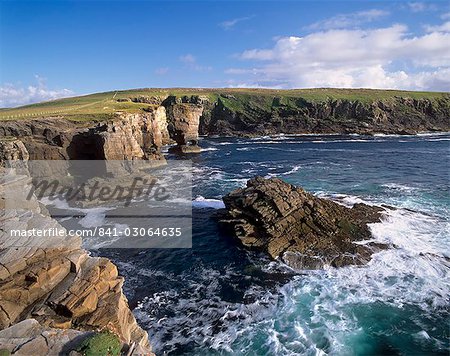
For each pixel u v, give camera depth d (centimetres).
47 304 1523
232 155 9288
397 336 2131
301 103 16312
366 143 11206
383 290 2581
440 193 4900
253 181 4066
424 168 6825
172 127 12275
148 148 7906
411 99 17238
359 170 6738
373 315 2322
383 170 6694
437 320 2261
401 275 2752
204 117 15938
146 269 3036
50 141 5878
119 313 1550
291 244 3184
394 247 3152
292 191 3759
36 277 1592
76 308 1501
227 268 2995
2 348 1155
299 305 2455
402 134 13775
